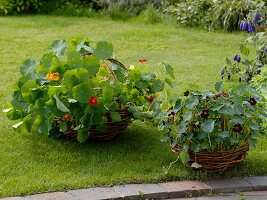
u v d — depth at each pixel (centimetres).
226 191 312
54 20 1025
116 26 998
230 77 603
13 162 346
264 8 535
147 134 417
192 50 788
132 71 396
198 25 1006
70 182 310
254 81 462
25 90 355
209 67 661
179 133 318
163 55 747
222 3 981
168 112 332
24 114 381
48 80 371
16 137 397
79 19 1084
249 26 550
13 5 1115
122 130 397
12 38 832
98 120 354
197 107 323
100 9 1204
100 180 314
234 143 327
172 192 304
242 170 338
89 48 397
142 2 1174
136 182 317
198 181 322
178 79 590
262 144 388
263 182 320
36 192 297
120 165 344
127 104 401
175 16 1070
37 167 337
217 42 845
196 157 325
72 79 341
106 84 349
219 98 313
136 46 809
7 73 616
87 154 367
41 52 745
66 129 368
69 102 352
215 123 316
